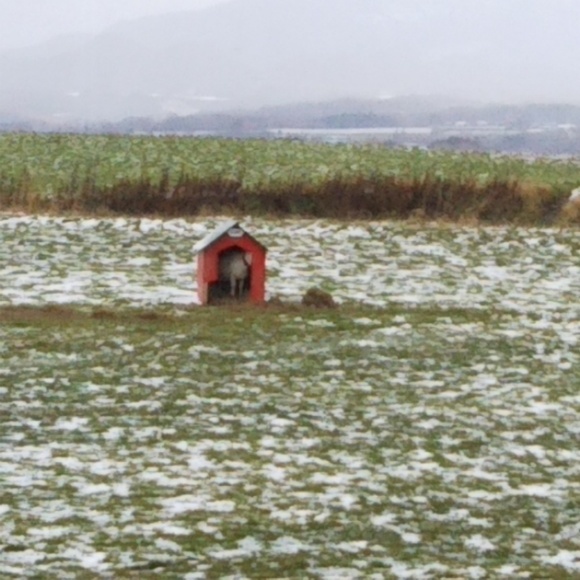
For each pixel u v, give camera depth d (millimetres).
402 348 84750
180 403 69812
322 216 143625
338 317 94688
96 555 46594
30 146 196875
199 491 54781
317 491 55188
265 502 53469
